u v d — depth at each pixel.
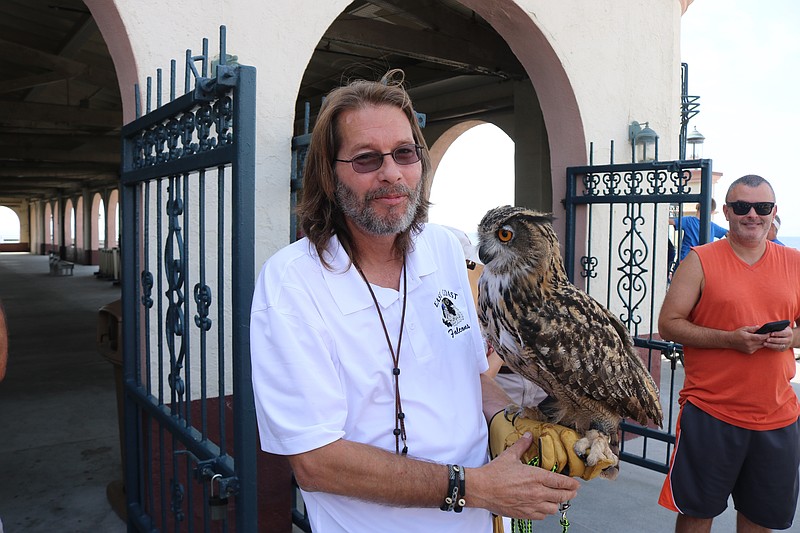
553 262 1.79
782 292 2.62
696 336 2.65
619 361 1.77
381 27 5.86
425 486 1.26
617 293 4.81
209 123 1.86
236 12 2.97
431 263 1.50
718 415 2.61
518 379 2.97
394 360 1.37
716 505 2.67
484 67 7.05
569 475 1.53
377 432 1.35
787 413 2.58
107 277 19.00
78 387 5.92
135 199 2.56
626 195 4.23
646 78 4.95
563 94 4.53
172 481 2.30
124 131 2.50
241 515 1.70
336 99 1.36
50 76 6.81
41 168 16.72
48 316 10.92
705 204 3.80
